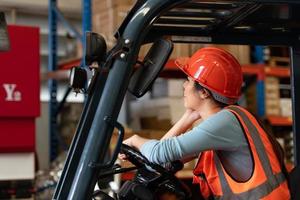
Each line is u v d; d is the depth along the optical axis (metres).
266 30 2.02
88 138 1.44
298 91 2.04
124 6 3.49
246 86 4.24
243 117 1.65
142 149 1.62
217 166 1.66
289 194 1.62
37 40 2.83
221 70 1.71
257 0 1.54
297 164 2.00
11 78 2.76
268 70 4.30
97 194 1.50
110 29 3.50
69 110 4.72
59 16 4.38
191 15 1.78
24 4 5.26
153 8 1.49
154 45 1.48
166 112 3.99
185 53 3.64
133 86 1.48
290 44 2.05
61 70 4.18
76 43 4.73
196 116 1.98
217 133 1.58
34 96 2.81
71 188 1.43
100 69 1.45
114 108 1.44
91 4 3.88
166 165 1.68
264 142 1.63
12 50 2.76
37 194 3.36
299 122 2.03
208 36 1.98
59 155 4.21
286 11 1.70
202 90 1.75
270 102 4.32
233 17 1.79
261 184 1.57
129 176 2.96
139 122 4.52
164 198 1.85
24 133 2.81
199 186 1.88
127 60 1.46
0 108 2.72
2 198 2.94
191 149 1.56
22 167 2.85
